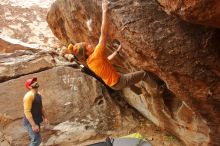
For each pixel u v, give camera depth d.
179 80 5.03
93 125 8.84
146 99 7.70
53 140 8.43
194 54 4.67
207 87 4.94
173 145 7.96
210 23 3.87
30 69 9.52
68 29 8.48
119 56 6.84
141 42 4.82
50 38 13.73
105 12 5.02
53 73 9.32
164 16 4.80
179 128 7.27
